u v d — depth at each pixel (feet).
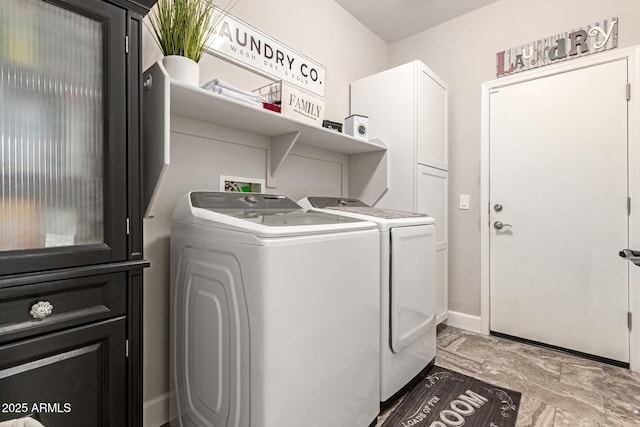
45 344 2.56
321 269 3.66
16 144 2.50
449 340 7.80
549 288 7.38
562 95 7.24
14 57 2.50
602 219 6.77
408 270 5.34
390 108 7.90
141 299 3.18
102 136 2.93
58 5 2.68
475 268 8.49
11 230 2.47
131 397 3.09
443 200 8.54
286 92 5.63
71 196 2.77
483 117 8.32
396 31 9.55
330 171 7.98
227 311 3.49
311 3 7.49
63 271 2.64
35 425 2.38
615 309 6.60
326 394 3.74
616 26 6.66
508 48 8.00
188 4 4.54
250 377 3.19
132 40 3.11
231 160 5.74
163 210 4.84
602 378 5.96
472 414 4.83
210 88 4.58
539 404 5.09
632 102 6.44
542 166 7.49
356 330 4.20
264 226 3.30
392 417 4.77
